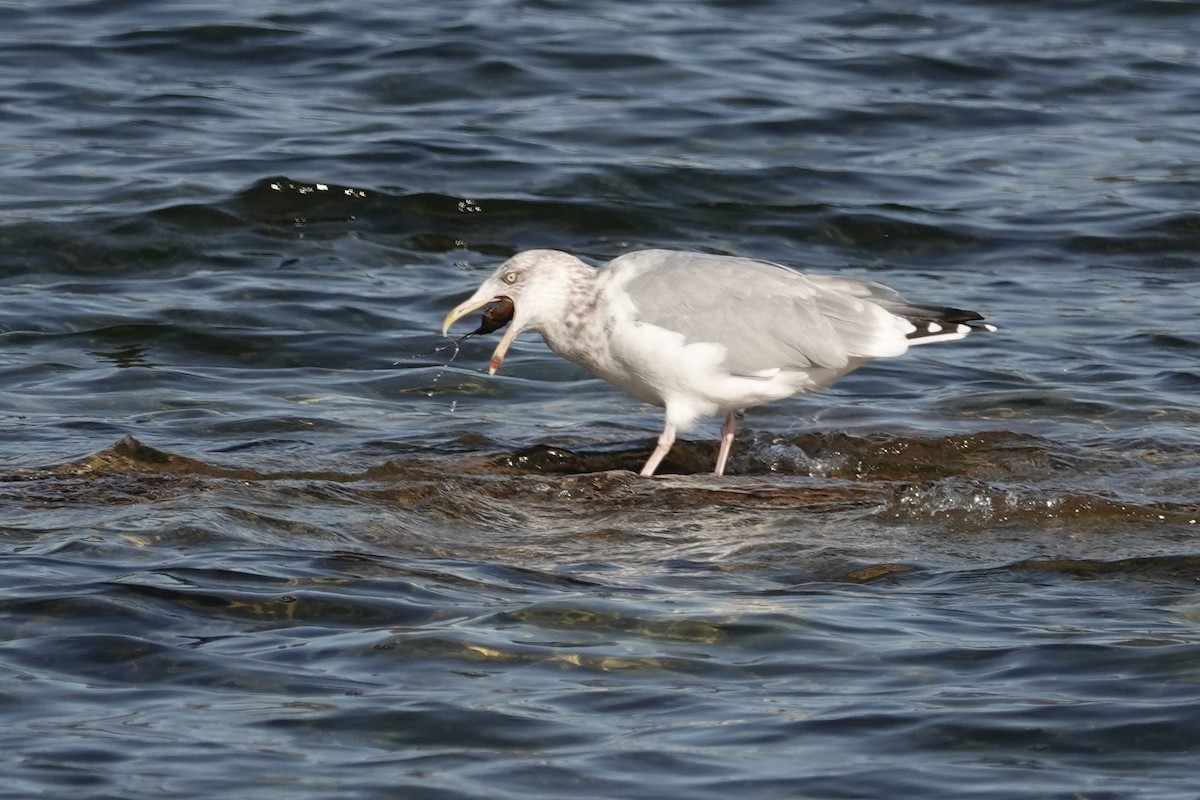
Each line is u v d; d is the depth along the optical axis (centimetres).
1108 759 792
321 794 749
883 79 2536
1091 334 1730
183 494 1153
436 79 2439
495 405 1522
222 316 1711
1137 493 1252
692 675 889
